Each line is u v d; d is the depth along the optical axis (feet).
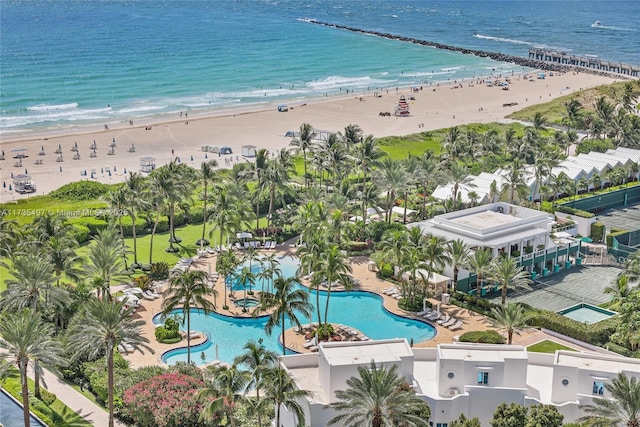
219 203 385.29
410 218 447.01
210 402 217.56
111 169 567.59
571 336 299.58
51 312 282.36
